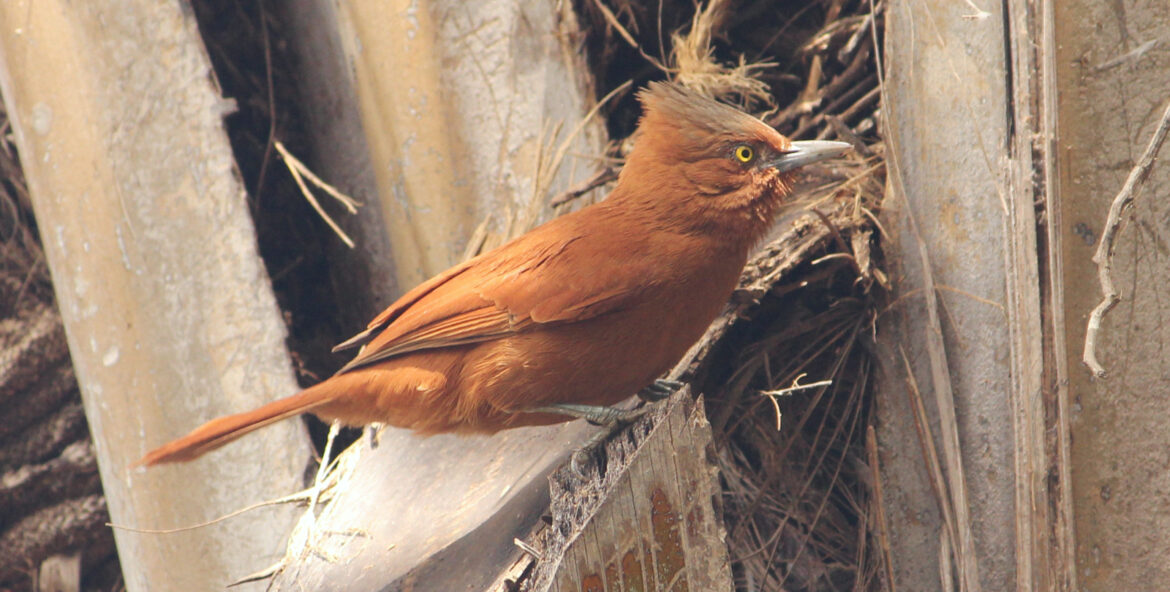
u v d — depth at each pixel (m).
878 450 9.22
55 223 11.40
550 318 7.91
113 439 11.38
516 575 7.39
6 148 14.38
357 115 11.78
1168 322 7.18
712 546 6.71
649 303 7.93
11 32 11.32
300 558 9.15
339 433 11.76
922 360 8.91
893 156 9.11
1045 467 7.64
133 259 11.05
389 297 12.12
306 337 12.63
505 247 8.53
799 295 9.72
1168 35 7.09
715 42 11.47
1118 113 7.31
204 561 10.93
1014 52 7.79
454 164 11.09
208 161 10.90
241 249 10.84
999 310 8.24
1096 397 7.52
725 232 8.15
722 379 9.64
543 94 10.84
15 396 14.18
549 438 9.26
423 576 8.06
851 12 10.95
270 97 12.38
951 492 8.55
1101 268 6.64
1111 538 7.53
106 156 11.06
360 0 11.34
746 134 8.19
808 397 9.64
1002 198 7.94
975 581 8.28
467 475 9.24
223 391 10.84
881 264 9.30
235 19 12.80
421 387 8.27
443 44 11.00
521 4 10.82
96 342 11.32
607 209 8.45
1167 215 7.14
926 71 8.73
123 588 14.19
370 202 11.97
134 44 11.01
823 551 9.58
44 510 14.06
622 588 6.61
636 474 6.59
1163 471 7.27
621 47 11.41
